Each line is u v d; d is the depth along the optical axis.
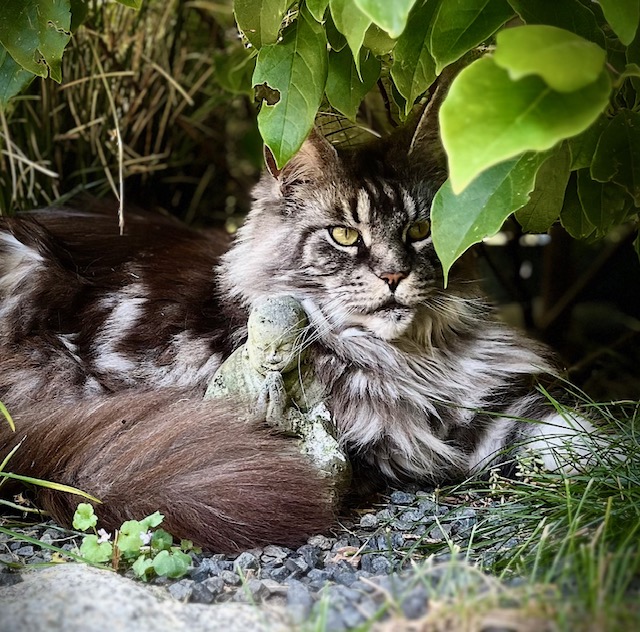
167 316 0.99
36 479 0.84
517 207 0.79
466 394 0.97
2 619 0.69
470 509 0.87
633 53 0.85
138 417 0.90
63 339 1.00
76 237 1.07
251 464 0.86
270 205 0.97
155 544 0.81
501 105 0.67
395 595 0.69
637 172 0.85
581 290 1.28
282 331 0.89
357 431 0.94
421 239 0.94
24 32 0.90
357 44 0.79
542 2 0.80
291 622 0.69
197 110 1.33
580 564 0.70
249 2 0.86
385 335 0.93
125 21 1.23
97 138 1.22
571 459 0.88
